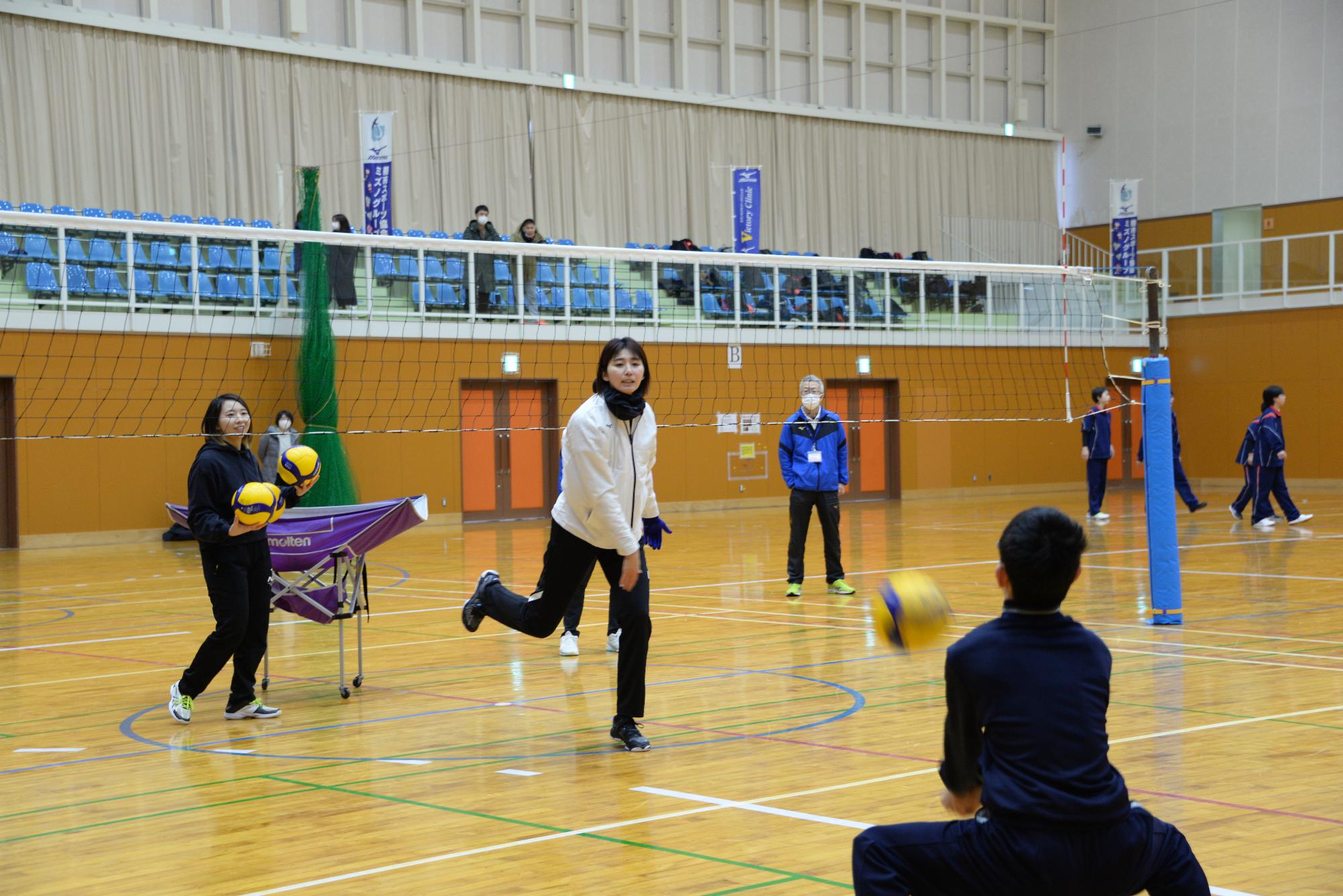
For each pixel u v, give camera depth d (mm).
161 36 20562
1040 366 25625
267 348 18234
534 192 24172
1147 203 29125
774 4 26953
